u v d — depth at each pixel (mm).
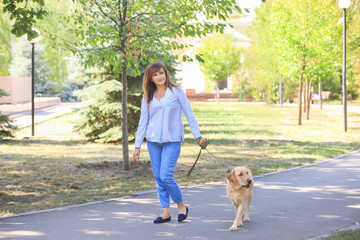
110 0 9141
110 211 6074
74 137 17000
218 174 9227
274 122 21625
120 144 15094
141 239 4801
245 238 4805
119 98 15273
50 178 8750
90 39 8992
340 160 10953
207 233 5008
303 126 20625
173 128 5367
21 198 7090
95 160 11391
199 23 8484
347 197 6875
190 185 7969
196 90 46125
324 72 21156
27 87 39844
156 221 5445
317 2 19953
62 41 9047
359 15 21094
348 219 5562
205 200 6730
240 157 11844
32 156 12016
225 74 35625
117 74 9609
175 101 5395
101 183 8336
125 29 8930
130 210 6133
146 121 5547
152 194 7227
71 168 9867
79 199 6891
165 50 9086
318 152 12398
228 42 34438
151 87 5461
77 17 8992
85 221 5547
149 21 8945
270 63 21172
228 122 22750
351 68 33625
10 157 11750
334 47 20609
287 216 5742
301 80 21188
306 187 7691
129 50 9023
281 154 12266
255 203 6523
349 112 29031
